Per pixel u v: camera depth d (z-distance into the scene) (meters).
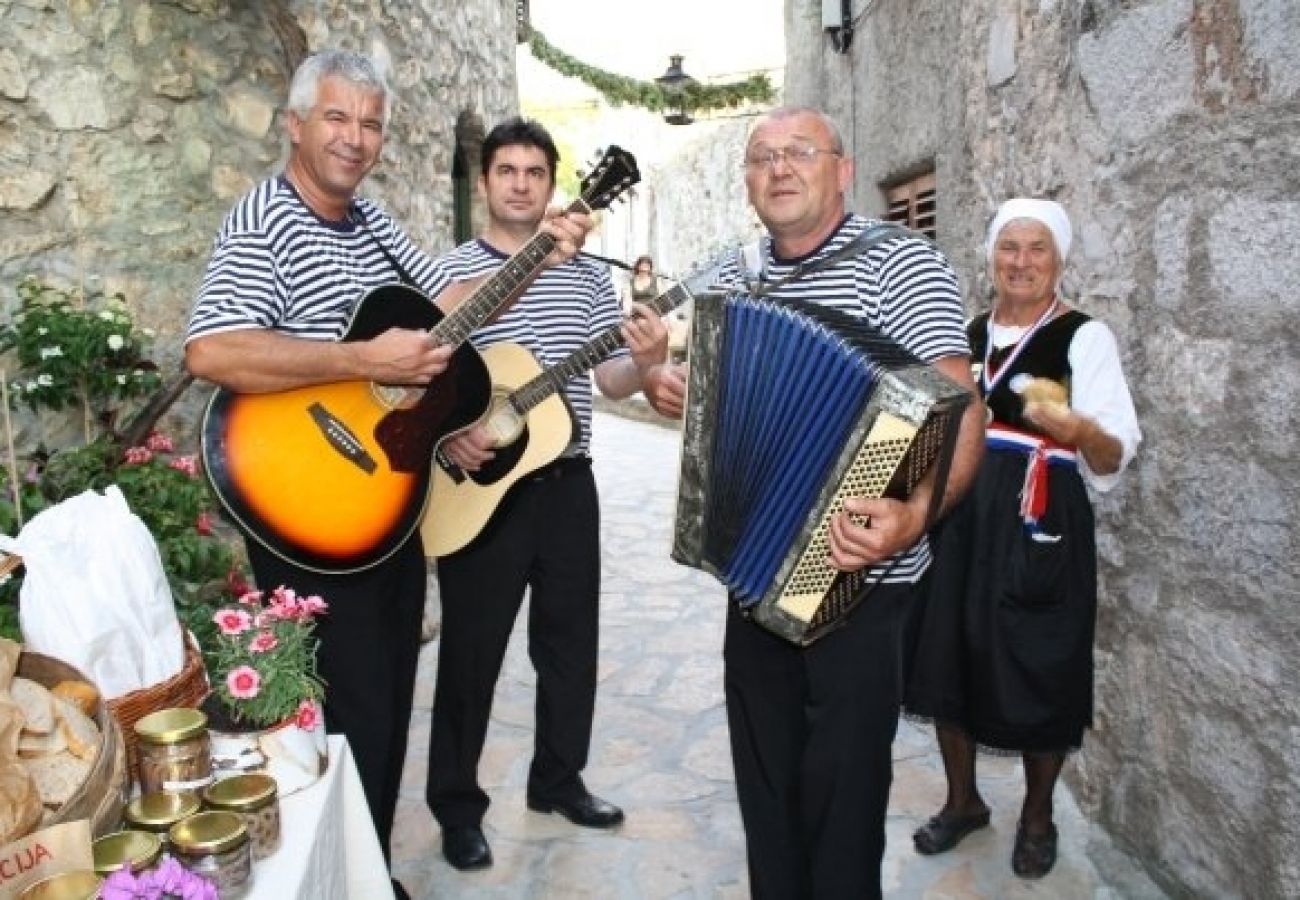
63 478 2.77
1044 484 2.41
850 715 1.91
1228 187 2.12
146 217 3.20
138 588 1.58
